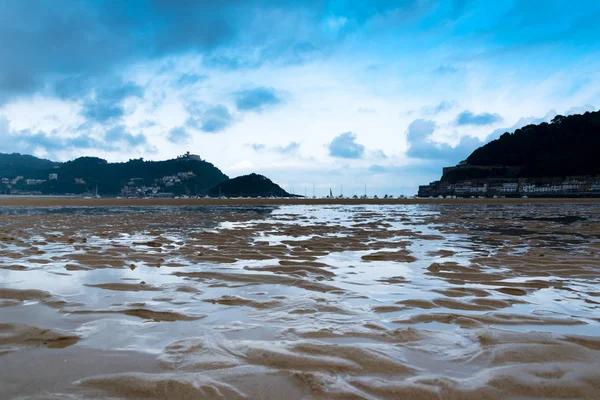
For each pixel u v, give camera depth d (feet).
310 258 22.39
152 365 8.18
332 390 7.09
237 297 13.87
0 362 8.38
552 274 18.19
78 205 125.49
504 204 142.10
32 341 9.59
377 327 10.64
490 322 11.30
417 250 25.72
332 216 66.95
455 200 167.32
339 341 9.61
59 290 14.87
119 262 20.75
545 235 35.06
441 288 15.42
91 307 12.67
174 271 18.66
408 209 99.96
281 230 39.60
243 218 60.85
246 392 7.03
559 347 9.09
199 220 55.72
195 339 9.69
